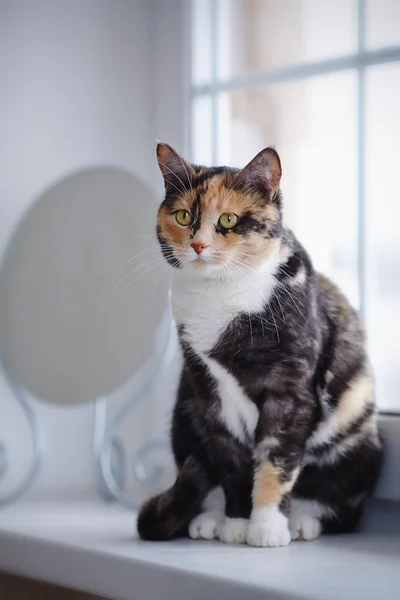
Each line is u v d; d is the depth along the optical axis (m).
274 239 1.29
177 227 1.33
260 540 1.23
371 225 1.76
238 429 1.36
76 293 1.74
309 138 1.86
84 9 2.02
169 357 1.85
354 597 0.91
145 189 1.67
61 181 1.81
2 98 1.91
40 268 1.79
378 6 1.74
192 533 1.31
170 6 2.00
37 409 1.94
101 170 1.76
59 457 1.97
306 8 1.86
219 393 1.35
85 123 2.03
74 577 1.25
